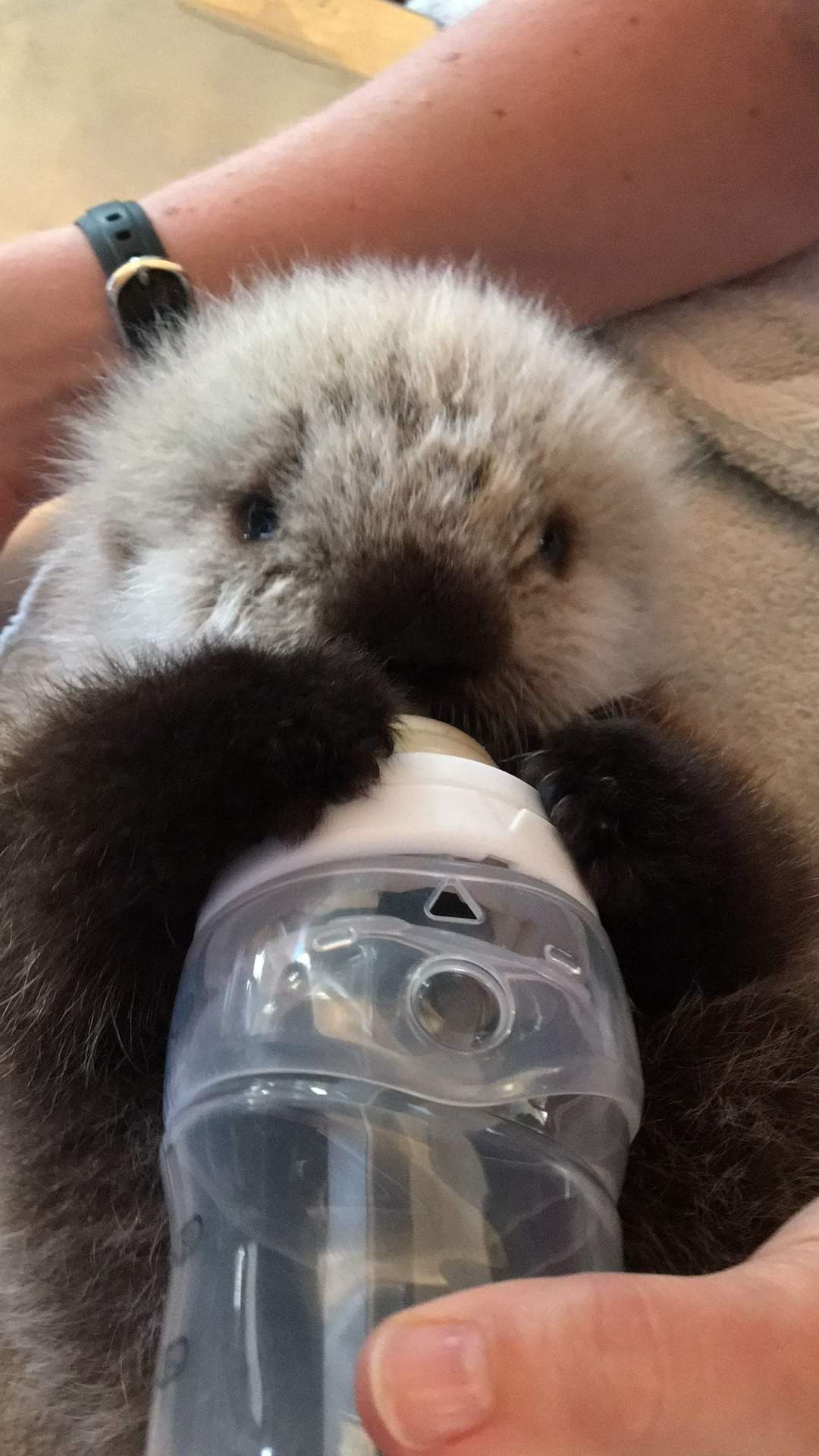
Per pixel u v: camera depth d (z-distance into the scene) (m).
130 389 0.28
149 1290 0.20
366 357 0.23
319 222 0.33
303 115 0.52
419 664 0.20
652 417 0.31
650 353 0.35
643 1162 0.21
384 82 0.35
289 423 0.23
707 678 0.32
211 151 0.53
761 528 0.34
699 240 0.34
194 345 0.27
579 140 0.33
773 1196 0.21
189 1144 0.16
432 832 0.17
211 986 0.17
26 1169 0.21
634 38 0.33
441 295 0.26
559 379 0.25
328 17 0.54
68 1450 0.28
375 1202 0.15
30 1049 0.20
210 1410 0.15
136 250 0.32
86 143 0.53
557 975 0.17
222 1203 0.16
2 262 0.33
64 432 0.32
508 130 0.33
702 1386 0.12
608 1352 0.12
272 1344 0.15
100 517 0.26
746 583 0.34
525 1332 0.12
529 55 0.33
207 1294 0.16
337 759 0.17
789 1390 0.13
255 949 0.17
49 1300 0.21
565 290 0.35
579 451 0.25
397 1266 0.15
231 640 0.20
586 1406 0.12
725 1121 0.22
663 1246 0.21
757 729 0.32
